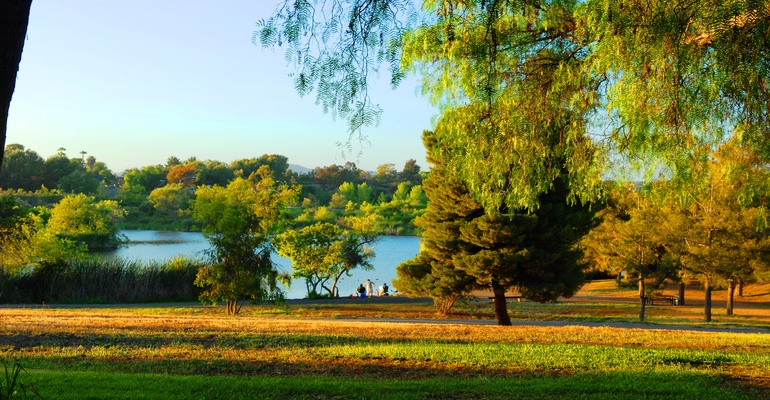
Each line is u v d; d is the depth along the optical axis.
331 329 14.05
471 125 9.52
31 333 12.35
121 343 11.45
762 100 7.85
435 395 7.47
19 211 32.41
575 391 7.70
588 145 9.27
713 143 8.59
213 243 24.12
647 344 12.18
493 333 13.63
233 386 7.54
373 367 9.51
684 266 25.80
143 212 110.38
